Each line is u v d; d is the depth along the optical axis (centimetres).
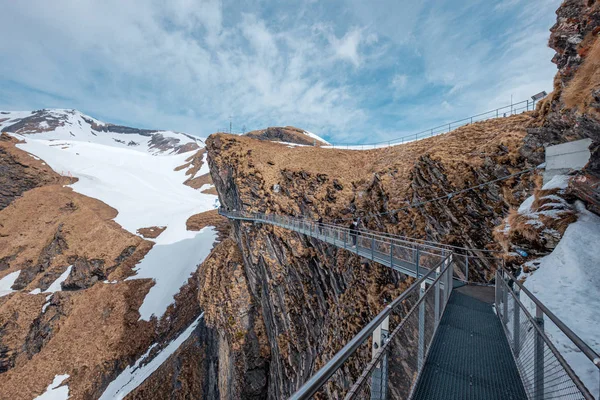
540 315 517
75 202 8344
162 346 4431
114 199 9638
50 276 6031
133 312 5009
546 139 1262
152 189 12525
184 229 7988
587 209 828
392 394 386
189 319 4853
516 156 1530
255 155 5091
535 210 948
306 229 2870
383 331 387
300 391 164
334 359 213
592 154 830
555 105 1120
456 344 639
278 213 3897
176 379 3638
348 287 2142
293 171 4147
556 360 383
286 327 2981
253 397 3306
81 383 4091
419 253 1257
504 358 579
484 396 455
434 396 453
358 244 1888
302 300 2875
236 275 4131
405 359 438
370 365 327
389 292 1670
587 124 813
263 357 3388
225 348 3594
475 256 1491
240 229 4497
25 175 9400
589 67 872
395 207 2303
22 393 4012
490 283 1320
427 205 1975
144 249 6688
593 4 916
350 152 4947
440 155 2059
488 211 1578
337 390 1764
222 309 3878
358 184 3331
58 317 5225
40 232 7494
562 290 647
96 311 5134
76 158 13612
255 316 3691
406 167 2606
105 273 5994
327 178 3719
